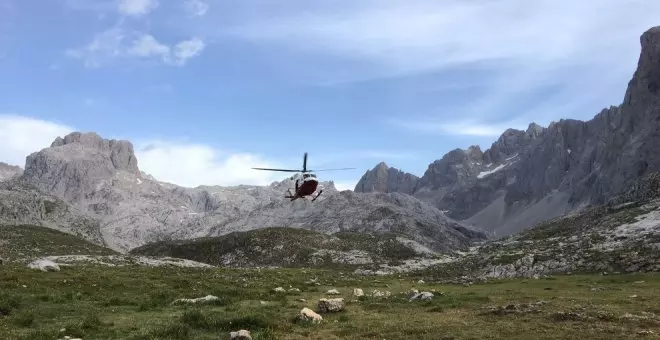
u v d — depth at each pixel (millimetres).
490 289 61094
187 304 37656
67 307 33844
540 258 121375
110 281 52375
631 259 99625
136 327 27500
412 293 49656
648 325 26312
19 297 34250
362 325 28562
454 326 27234
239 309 34562
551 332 24672
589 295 45812
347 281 83625
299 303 41219
